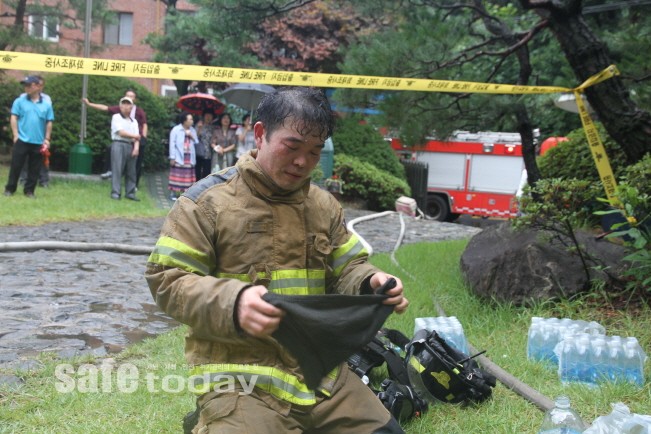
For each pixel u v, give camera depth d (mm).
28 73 20109
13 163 13094
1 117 19453
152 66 5992
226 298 2480
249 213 2801
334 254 3088
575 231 6480
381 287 2727
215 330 2531
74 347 5145
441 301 6355
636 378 4363
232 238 2781
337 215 3131
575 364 4465
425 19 7867
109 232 10797
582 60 6961
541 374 4609
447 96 7906
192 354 2879
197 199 2805
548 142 15336
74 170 17359
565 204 5988
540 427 3693
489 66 8352
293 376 2816
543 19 7598
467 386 4074
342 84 6688
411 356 4133
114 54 31984
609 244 6379
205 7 8383
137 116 15328
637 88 7180
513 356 4953
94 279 7547
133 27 31922
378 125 7852
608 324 5543
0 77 19609
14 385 4266
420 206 21594
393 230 13547
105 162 17656
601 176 6848
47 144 13281
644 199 5527
